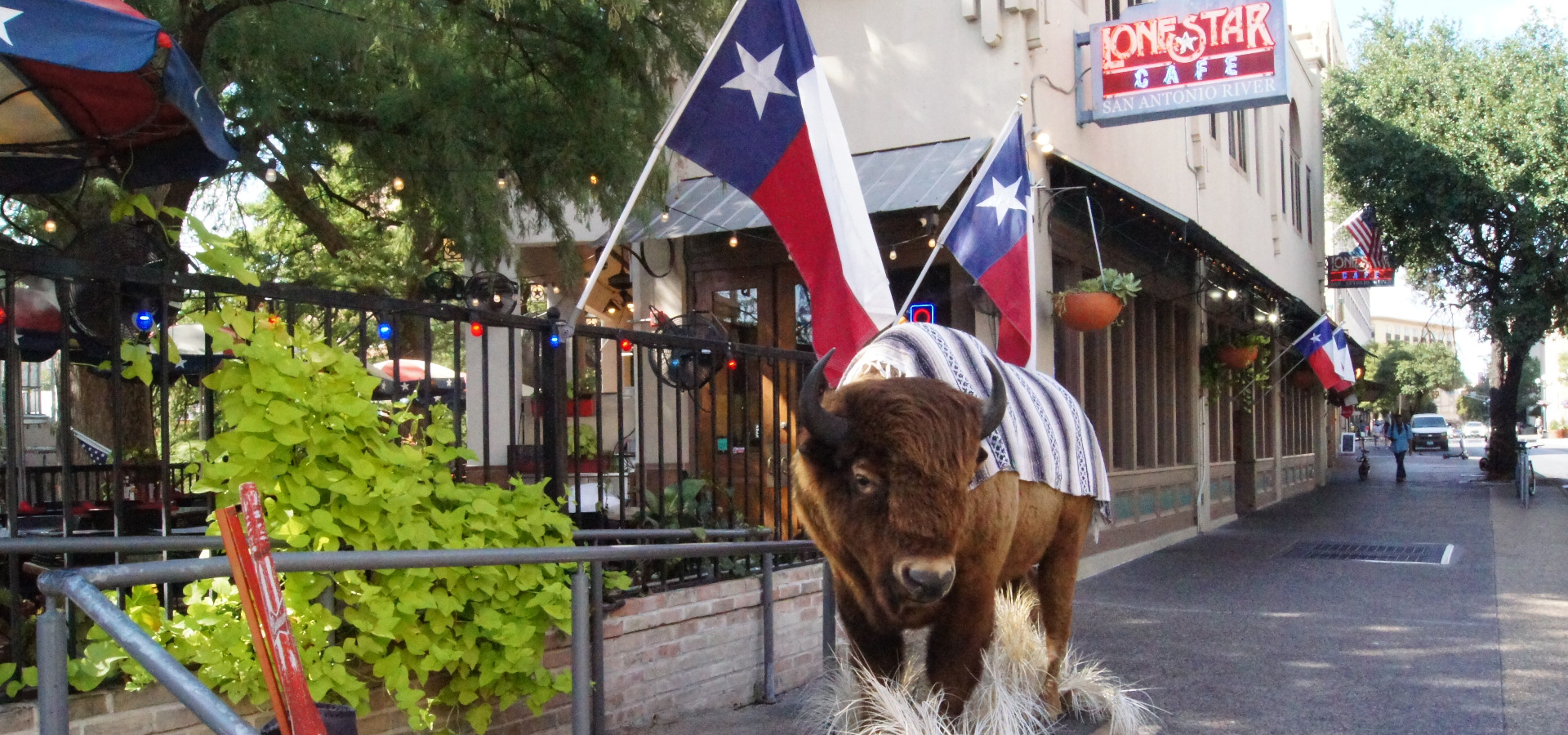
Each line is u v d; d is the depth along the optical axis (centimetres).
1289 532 1482
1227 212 1692
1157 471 1334
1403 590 958
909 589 366
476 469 1030
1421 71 2400
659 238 948
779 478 611
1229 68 1027
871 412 381
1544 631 769
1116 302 993
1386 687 615
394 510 384
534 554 368
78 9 350
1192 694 600
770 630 575
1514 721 544
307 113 831
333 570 308
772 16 552
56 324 432
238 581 210
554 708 474
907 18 1034
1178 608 876
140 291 404
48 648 237
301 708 219
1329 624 805
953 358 468
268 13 751
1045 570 555
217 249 364
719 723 521
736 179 556
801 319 1040
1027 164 889
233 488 358
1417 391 6712
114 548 329
